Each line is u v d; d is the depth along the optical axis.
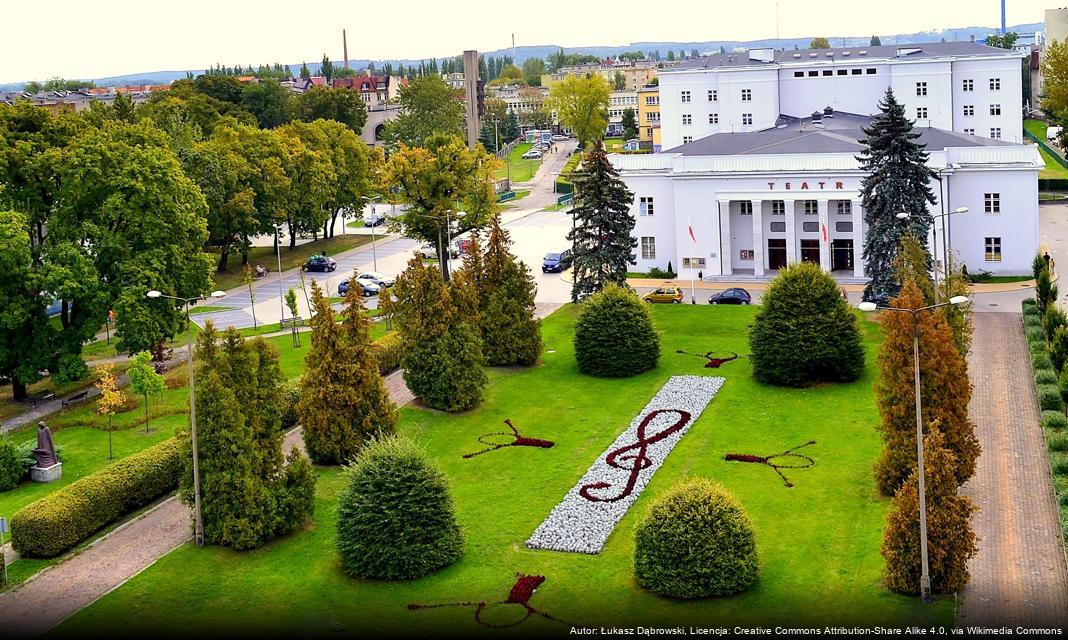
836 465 72.31
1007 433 76.25
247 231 147.88
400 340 100.44
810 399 86.62
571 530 64.12
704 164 130.12
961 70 157.50
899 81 158.75
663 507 55.94
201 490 63.50
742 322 111.12
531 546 62.56
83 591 59.28
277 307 133.62
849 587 55.19
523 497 70.06
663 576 54.78
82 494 66.38
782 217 131.25
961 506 53.31
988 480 68.38
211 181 144.00
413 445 61.88
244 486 62.72
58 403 94.56
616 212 117.19
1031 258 124.12
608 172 116.56
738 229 133.75
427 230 140.88
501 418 85.69
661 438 79.44
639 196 136.88
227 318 127.88
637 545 56.53
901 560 53.47
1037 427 77.12
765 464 73.38
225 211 145.12
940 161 123.38
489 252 99.44
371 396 75.31
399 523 58.88
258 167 151.38
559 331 112.44
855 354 89.31
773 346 89.38
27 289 89.12
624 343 94.88
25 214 93.38
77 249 92.25
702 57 183.75
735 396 88.44
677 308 118.06
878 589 54.50
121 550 64.25
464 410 87.12
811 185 125.75
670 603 54.41
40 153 102.12
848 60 160.75
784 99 165.50
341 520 60.00
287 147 160.38
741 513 56.00
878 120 108.25
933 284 91.75
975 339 100.69
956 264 101.88
